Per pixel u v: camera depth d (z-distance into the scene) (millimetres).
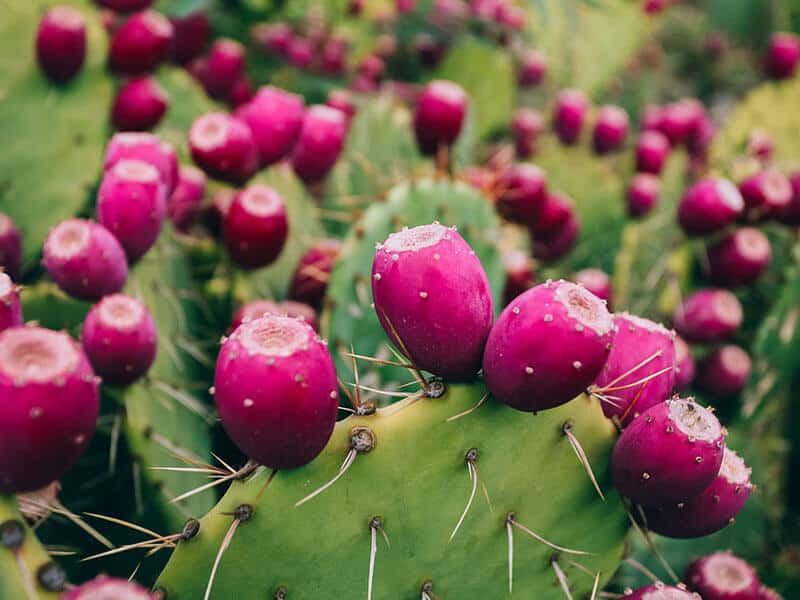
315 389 356
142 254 532
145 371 509
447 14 1174
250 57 1100
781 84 991
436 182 599
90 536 527
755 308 787
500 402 396
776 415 801
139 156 536
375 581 403
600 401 428
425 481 396
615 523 430
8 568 338
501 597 426
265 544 382
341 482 385
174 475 544
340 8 1224
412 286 377
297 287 647
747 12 1838
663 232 941
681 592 396
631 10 1510
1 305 380
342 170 773
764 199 724
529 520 417
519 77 1306
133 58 651
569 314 365
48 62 625
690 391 747
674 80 1829
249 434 360
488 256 621
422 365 395
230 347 361
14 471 338
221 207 644
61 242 491
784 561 710
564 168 979
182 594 379
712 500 411
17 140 626
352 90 1099
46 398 332
